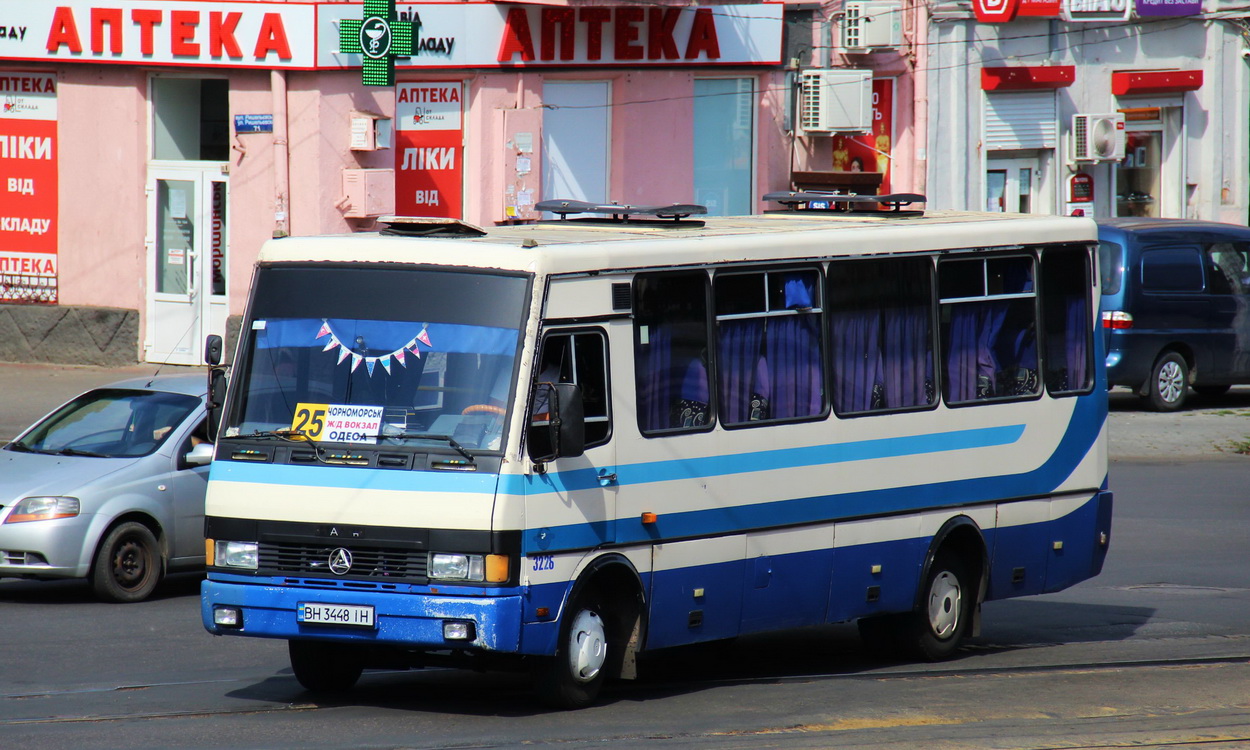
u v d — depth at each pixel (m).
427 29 82.62
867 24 95.50
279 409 30.97
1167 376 82.75
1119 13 107.62
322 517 29.78
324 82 80.38
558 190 88.62
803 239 35.56
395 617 29.25
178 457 44.78
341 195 81.44
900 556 37.25
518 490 29.23
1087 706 32.59
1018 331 40.28
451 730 29.30
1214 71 113.25
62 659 35.97
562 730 29.39
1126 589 48.59
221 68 81.06
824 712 31.64
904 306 37.59
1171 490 65.00
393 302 30.89
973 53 102.31
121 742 27.81
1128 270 81.31
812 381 35.50
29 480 43.06
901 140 100.44
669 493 32.31
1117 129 107.19
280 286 31.78
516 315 29.98
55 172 84.75
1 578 47.53
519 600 29.22
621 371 31.55
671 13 89.00
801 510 35.03
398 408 30.22
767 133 94.44
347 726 29.53
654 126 90.50
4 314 85.62
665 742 28.48
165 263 84.00
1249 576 50.22
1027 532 40.38
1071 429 41.41
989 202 105.19
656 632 32.28
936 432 38.03
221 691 32.94
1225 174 114.94
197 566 45.19
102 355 84.44
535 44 85.25
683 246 33.00
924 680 35.78
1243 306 84.12
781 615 34.84
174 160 83.44
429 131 84.88
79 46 82.12
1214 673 36.66
